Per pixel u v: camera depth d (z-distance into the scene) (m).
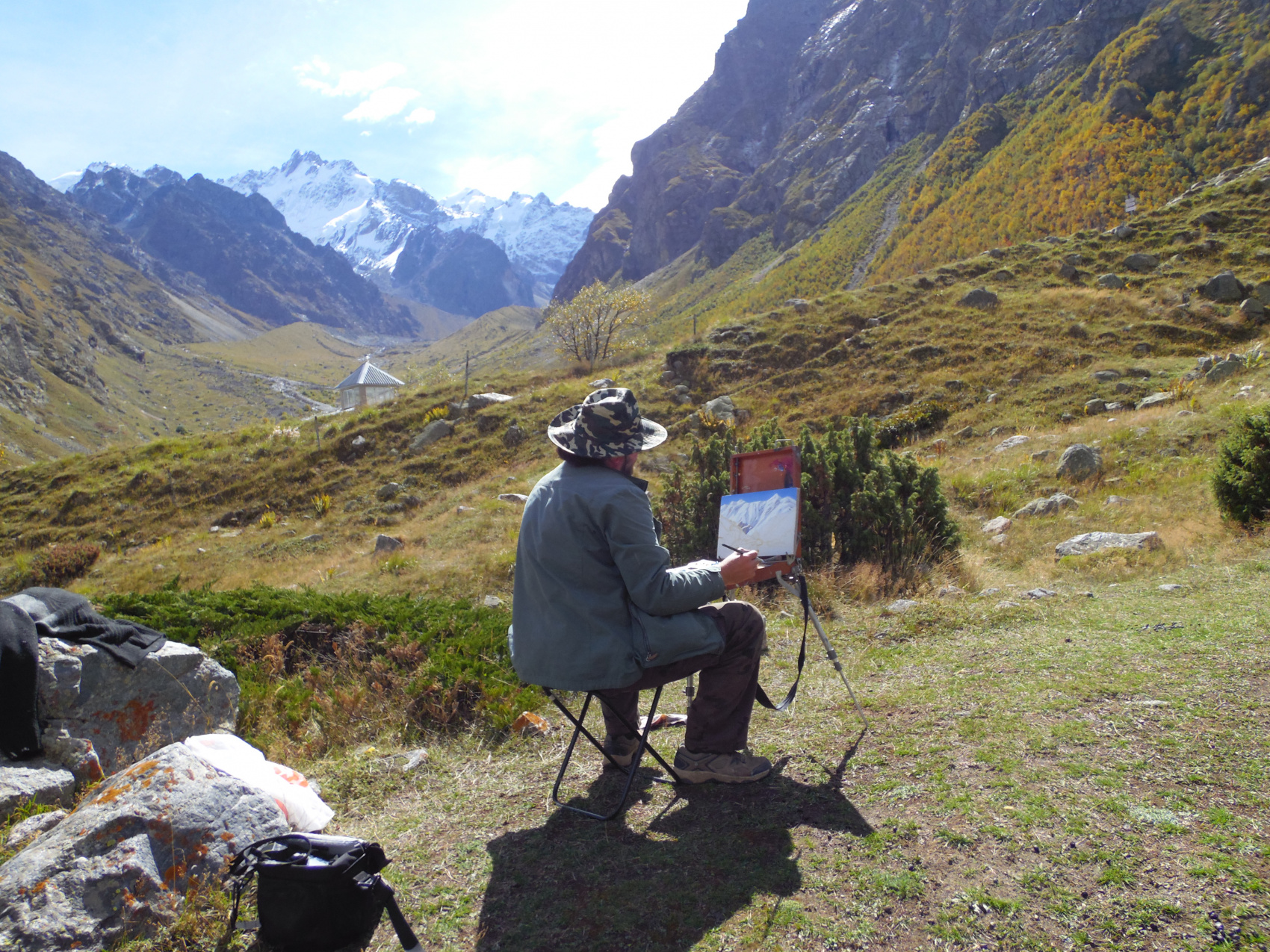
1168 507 9.27
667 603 2.43
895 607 5.91
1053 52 125.56
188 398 196.00
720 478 8.47
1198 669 3.31
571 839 2.62
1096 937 1.80
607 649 2.44
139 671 3.98
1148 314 19.53
